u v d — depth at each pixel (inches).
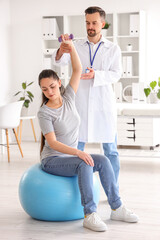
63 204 113.3
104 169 113.1
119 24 282.7
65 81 283.0
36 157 230.2
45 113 112.3
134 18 269.1
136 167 201.3
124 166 203.9
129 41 283.1
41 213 115.3
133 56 281.7
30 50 295.7
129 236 104.6
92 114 132.2
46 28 284.2
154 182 168.1
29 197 115.2
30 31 294.8
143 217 120.3
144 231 108.2
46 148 117.1
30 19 294.2
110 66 132.9
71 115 114.7
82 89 132.2
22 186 117.3
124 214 115.3
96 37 131.6
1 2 284.7
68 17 287.7
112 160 137.2
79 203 114.9
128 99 275.4
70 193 113.3
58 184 113.3
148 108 215.3
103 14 129.8
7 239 103.4
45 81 110.5
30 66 296.5
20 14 295.6
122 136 244.2
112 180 114.7
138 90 267.4
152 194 148.2
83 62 133.2
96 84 128.0
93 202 110.0
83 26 290.4
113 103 134.2
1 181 170.9
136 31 269.3
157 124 247.9
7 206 134.0
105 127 132.9
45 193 112.9
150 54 279.3
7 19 293.4
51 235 105.9
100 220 109.1
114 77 130.5
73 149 110.0
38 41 293.7
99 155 114.1
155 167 200.8
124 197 143.9
